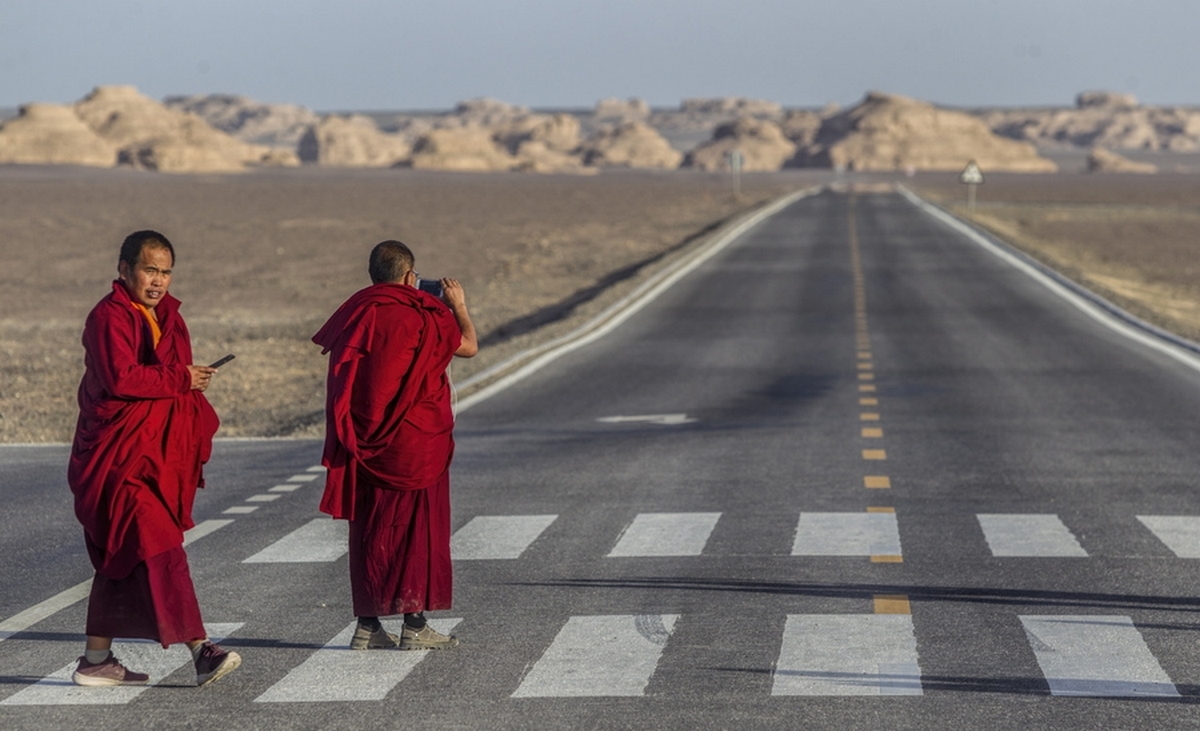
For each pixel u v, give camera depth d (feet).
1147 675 52.42
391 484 55.47
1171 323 204.44
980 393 137.39
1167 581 66.85
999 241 375.04
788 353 173.58
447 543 57.26
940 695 50.24
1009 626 59.26
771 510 84.84
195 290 283.18
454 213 620.90
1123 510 83.51
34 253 380.37
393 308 54.54
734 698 50.19
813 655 55.42
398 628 60.80
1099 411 124.88
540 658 55.67
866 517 82.33
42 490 96.58
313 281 303.89
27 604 66.08
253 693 51.80
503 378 153.89
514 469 100.68
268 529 81.76
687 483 94.07
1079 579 67.41
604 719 48.14
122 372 49.24
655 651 56.34
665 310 230.07
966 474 96.02
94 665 52.80
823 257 337.11
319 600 65.51
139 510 50.60
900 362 163.22
